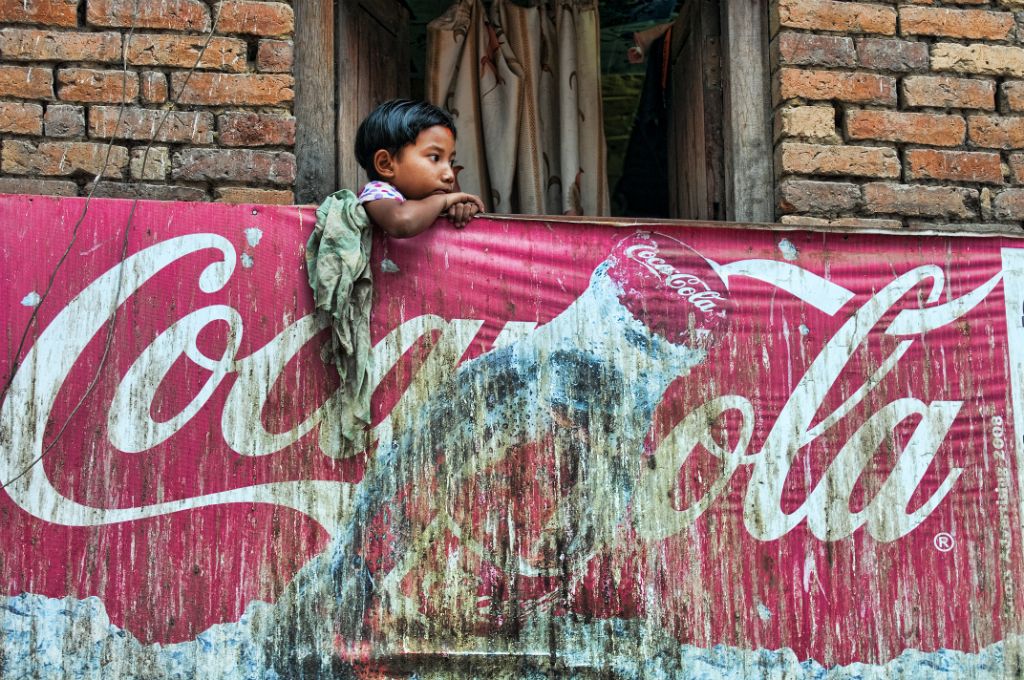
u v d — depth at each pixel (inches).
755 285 146.2
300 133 157.8
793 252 147.9
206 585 130.3
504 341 140.2
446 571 133.8
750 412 142.6
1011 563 143.2
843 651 137.9
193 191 150.6
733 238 147.3
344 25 165.9
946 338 148.3
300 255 138.9
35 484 130.0
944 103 165.5
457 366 138.7
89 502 130.4
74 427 131.8
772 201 163.3
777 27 165.3
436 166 144.9
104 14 152.5
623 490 138.4
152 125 151.0
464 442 137.0
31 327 133.4
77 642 127.5
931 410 145.9
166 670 128.0
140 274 136.1
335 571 132.3
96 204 137.3
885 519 142.1
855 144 162.6
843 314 147.1
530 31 188.9
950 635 140.1
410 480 135.3
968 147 165.0
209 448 133.1
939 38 167.6
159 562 130.2
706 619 136.6
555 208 184.9
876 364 146.3
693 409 141.7
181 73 152.9
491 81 186.1
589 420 139.6
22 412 131.4
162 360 134.4
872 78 164.6
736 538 139.1
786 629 137.6
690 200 182.7
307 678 129.4
